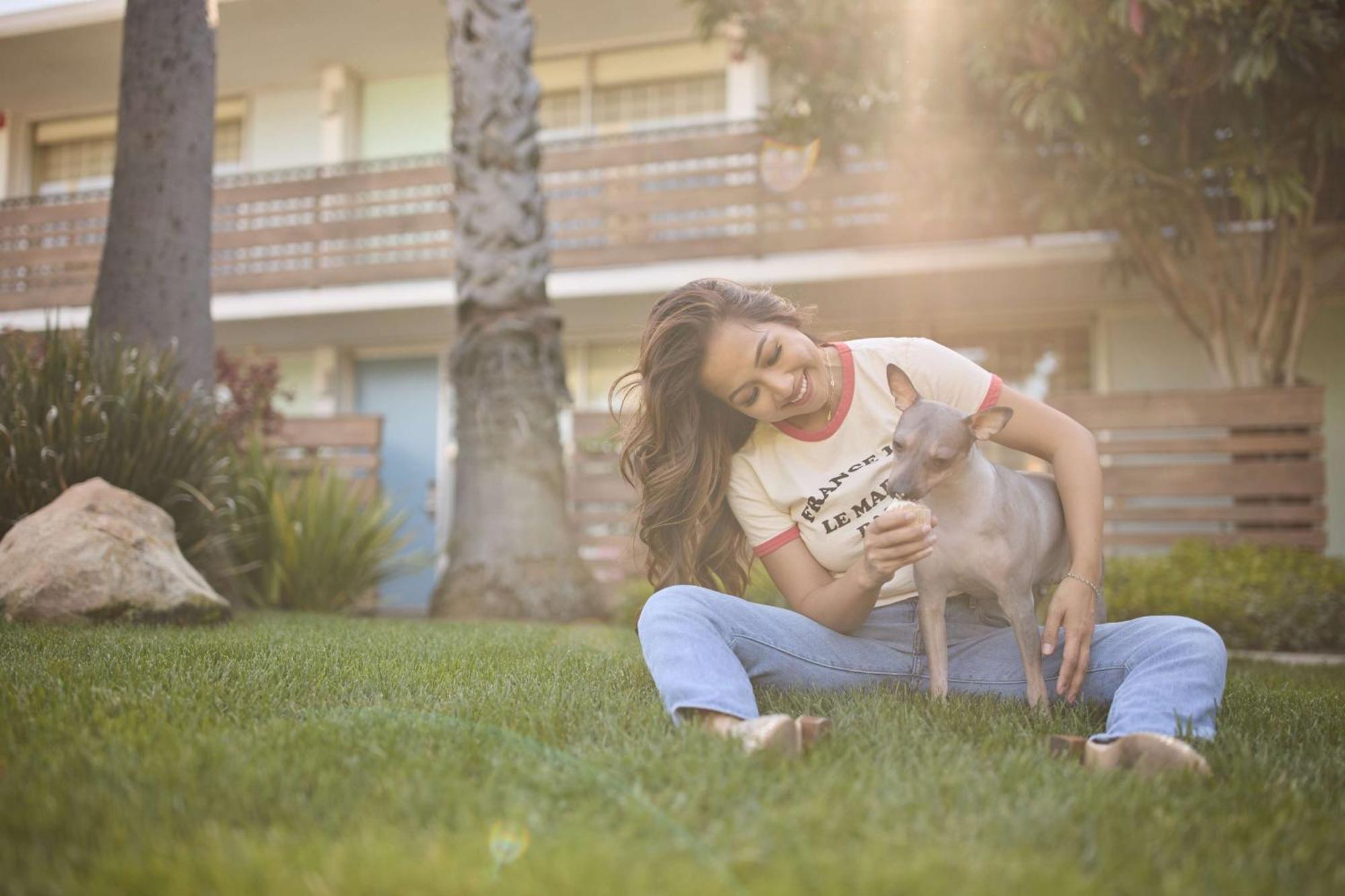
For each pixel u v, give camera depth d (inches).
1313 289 270.1
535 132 232.2
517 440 219.8
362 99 421.1
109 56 407.5
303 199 411.5
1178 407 267.0
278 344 414.6
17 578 132.2
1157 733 58.8
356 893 35.6
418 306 360.8
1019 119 260.8
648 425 86.5
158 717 62.9
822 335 90.0
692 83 391.5
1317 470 260.5
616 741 60.6
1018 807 47.6
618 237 377.7
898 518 65.7
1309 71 211.3
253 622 154.7
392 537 267.6
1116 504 272.7
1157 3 195.2
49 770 50.1
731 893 36.2
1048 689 80.7
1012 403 83.2
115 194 195.0
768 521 86.5
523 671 94.4
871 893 36.4
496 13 228.7
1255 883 39.6
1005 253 308.3
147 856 39.2
